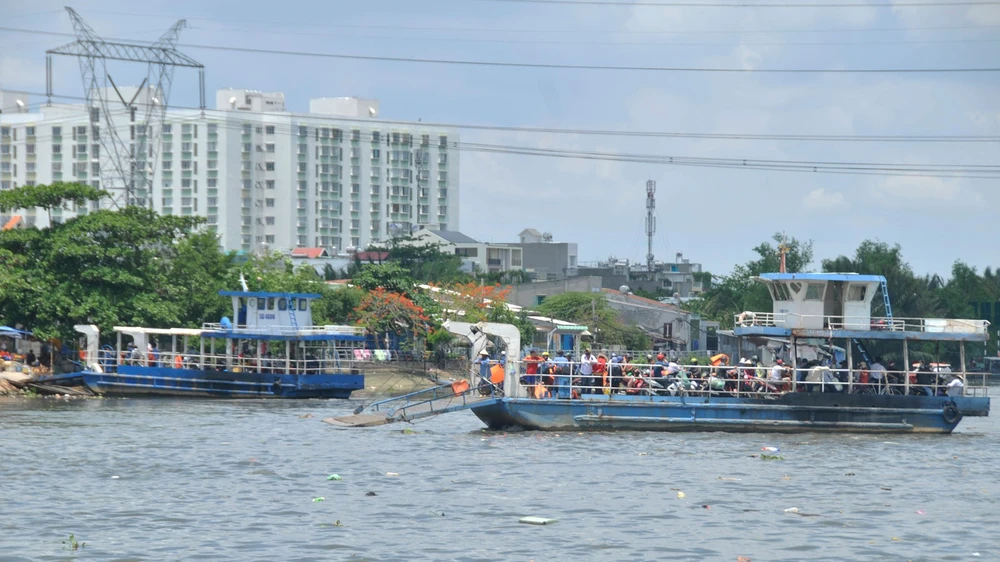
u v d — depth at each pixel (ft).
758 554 69.82
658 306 326.65
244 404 184.24
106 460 108.06
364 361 230.27
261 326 202.69
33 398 191.93
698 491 91.56
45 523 77.25
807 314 138.51
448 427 142.41
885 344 157.99
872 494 91.50
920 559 68.90
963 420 174.91
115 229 214.07
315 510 82.43
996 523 79.82
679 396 133.49
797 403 133.28
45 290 207.21
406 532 75.05
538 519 78.74
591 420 131.54
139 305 210.79
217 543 71.56
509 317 270.87
